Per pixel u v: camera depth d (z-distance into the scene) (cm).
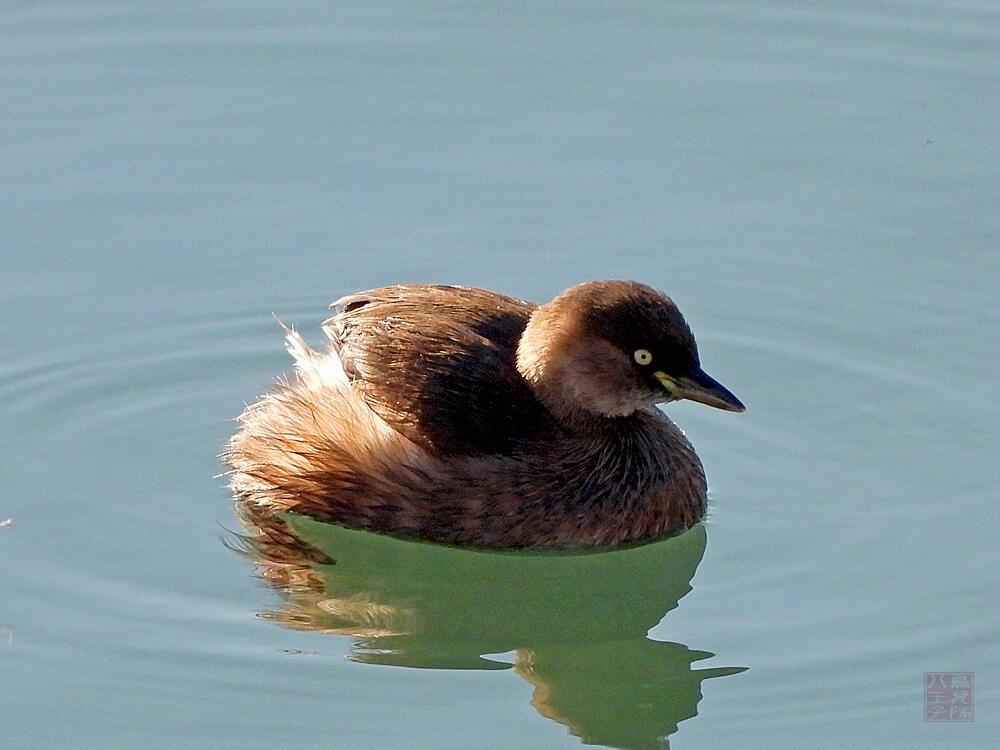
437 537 1280
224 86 1806
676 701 1118
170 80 1814
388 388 1282
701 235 1636
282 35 1875
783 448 1400
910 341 1512
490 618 1236
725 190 1684
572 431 1295
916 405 1439
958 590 1218
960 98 1780
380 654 1169
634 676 1153
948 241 1616
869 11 1902
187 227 1644
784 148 1728
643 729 1091
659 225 1648
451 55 1853
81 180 1686
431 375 1272
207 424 1429
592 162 1719
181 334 1529
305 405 1326
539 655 1180
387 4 1902
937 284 1572
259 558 1273
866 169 1698
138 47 1853
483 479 1266
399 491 1273
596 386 1277
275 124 1761
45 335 1517
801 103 1781
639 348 1267
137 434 1412
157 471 1367
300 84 1811
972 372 1471
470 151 1734
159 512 1317
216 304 1559
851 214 1652
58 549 1270
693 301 1567
